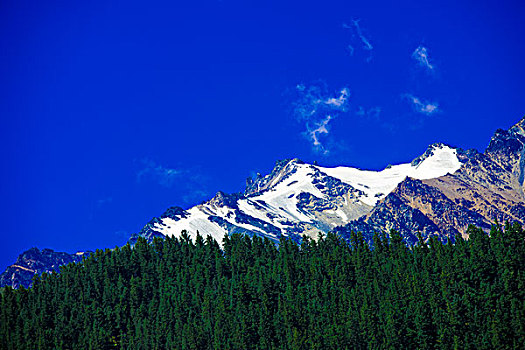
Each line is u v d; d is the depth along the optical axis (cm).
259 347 19238
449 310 18450
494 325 17662
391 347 17838
